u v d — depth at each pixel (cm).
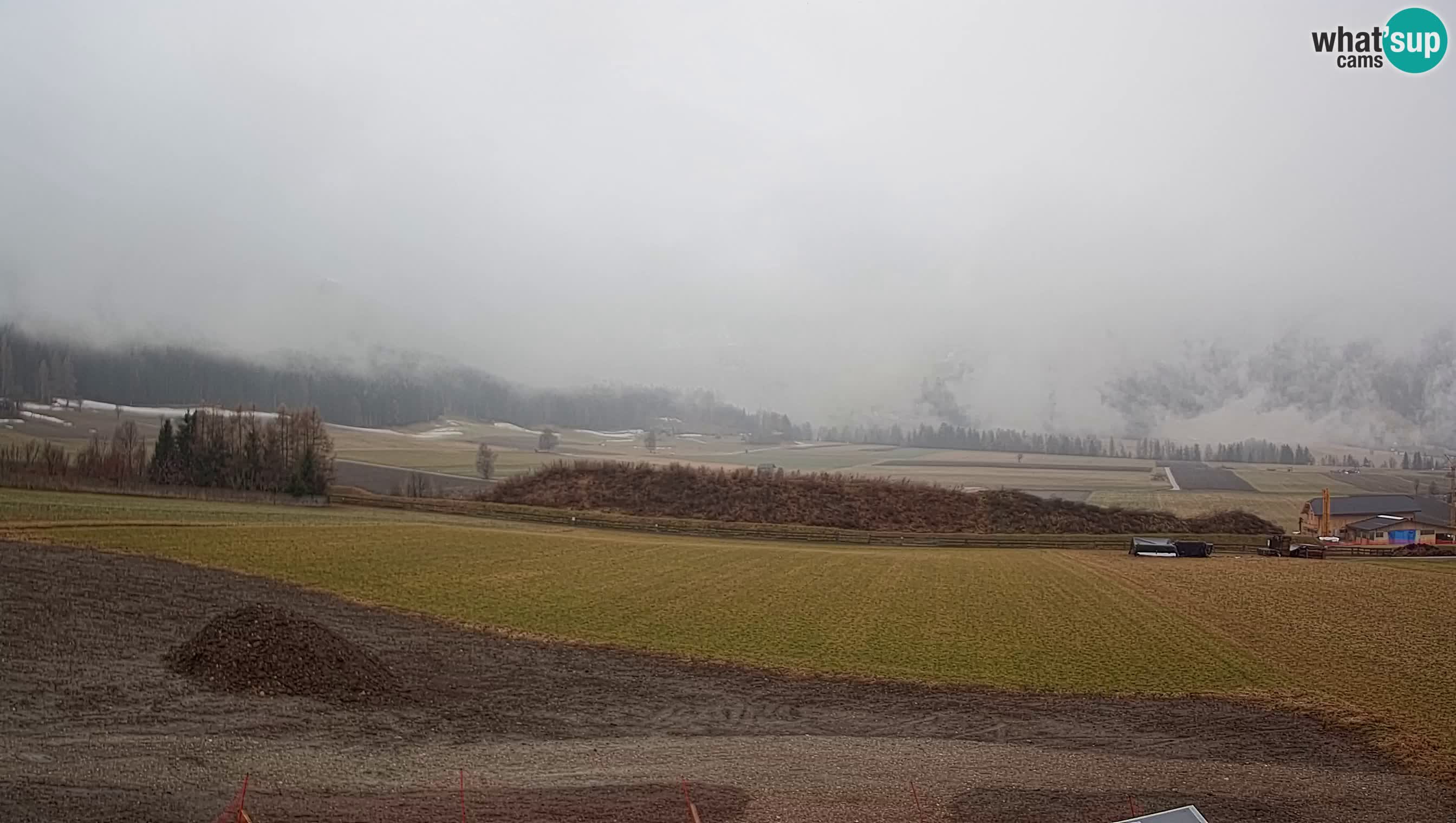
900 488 12794
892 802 2216
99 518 6456
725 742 2762
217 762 2194
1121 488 18962
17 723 2353
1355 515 12888
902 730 3012
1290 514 14975
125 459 10706
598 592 5475
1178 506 15800
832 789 2308
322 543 6531
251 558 5506
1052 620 5181
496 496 12131
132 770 2075
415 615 4409
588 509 11612
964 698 3475
